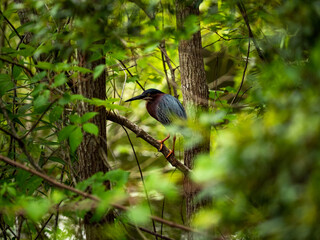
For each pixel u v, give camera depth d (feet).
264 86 16.22
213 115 19.97
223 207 14.79
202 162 13.37
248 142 13.03
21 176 23.63
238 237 20.67
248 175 12.92
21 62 24.39
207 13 27.58
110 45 24.59
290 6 17.13
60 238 29.55
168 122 38.24
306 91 12.78
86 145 26.94
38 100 20.10
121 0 25.16
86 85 26.50
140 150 51.62
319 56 12.26
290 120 12.49
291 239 12.58
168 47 26.89
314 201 11.40
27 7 27.68
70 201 21.45
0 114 28.68
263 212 14.84
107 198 18.51
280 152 12.21
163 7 27.07
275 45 22.43
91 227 26.45
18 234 27.14
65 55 25.98
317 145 11.48
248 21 25.72
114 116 31.60
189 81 32.58
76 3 22.29
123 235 25.77
